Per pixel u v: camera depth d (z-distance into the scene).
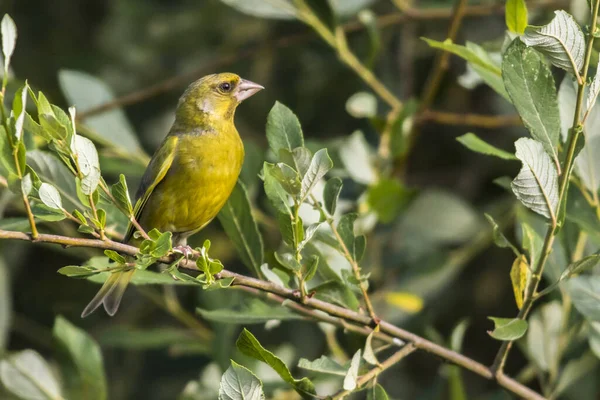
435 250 11.71
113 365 13.70
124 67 15.00
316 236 7.12
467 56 7.66
